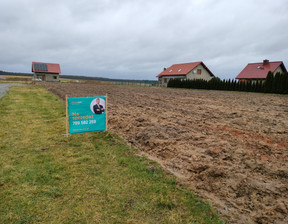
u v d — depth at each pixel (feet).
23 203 9.13
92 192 10.12
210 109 36.35
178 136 19.17
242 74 144.05
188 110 34.45
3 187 10.31
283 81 88.07
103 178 11.46
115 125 23.49
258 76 134.92
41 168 12.43
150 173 12.17
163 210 8.98
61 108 32.19
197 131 21.12
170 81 147.43
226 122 25.59
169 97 58.95
